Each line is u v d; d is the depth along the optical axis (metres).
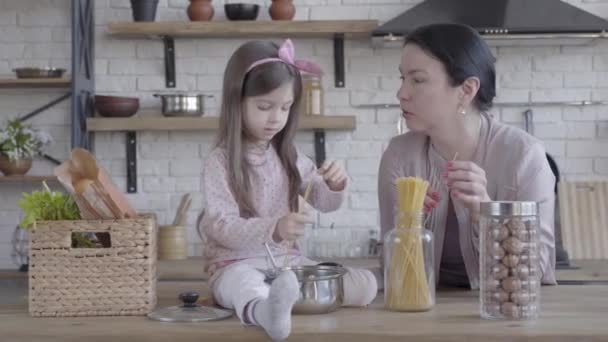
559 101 4.23
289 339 1.56
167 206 4.32
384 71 4.27
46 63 4.34
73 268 1.79
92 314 1.79
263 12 4.31
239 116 2.04
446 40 2.09
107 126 4.07
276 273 1.79
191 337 1.58
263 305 1.55
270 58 2.03
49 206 1.83
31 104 4.33
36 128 4.32
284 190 2.18
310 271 1.84
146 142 4.32
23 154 4.10
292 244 2.21
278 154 2.20
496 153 2.19
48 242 1.79
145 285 1.80
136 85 4.32
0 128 4.29
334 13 4.29
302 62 2.09
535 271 1.72
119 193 1.85
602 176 4.23
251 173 2.13
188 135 4.32
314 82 4.08
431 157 2.26
